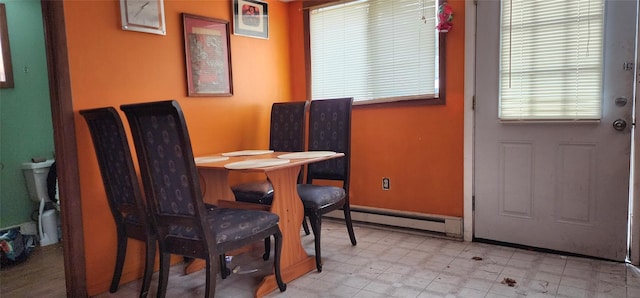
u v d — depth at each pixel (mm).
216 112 3041
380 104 3365
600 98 2467
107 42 2357
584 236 2598
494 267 2496
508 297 2092
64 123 2174
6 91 3236
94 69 2301
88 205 2301
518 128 2758
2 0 3201
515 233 2848
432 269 2500
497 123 2832
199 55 2883
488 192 2924
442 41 3008
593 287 2172
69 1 2180
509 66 2752
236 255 2887
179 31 2758
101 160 2223
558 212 2672
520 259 2619
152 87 2604
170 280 2484
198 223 1830
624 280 2242
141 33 2535
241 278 2482
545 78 2635
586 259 2580
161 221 1970
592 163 2529
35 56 3395
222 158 2627
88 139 2291
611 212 2496
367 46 3445
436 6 3055
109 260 2408
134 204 2158
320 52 3717
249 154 2818
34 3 3375
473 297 2109
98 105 2326
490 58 2814
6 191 3273
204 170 2674
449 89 3020
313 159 2395
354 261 2686
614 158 2461
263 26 3463
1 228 3246
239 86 3240
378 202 3465
